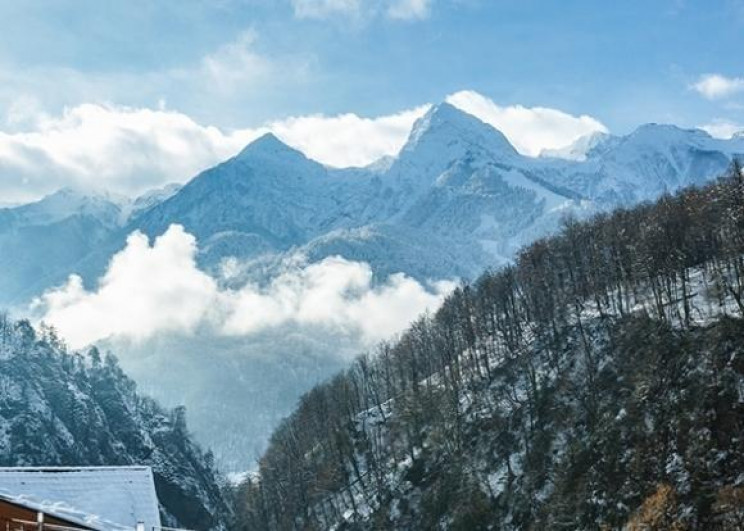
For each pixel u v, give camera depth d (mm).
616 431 152500
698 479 129125
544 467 163500
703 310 166125
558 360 189000
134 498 80625
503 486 169625
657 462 138875
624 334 178000
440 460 192750
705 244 193750
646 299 187750
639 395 154375
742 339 145000
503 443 180125
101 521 71750
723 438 132375
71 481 80188
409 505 187625
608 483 144375
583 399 170125
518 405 186250
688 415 140750
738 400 135500
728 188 186750
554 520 148125
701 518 123375
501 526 161500
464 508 171125
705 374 144875
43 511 65688
